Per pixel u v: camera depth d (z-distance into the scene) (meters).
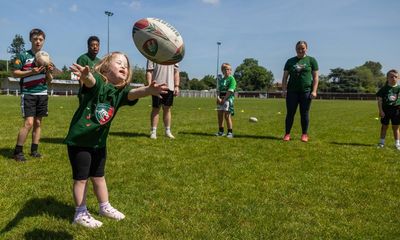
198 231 3.67
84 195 3.76
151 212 4.13
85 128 3.57
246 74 121.69
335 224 3.99
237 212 4.21
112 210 3.96
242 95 89.81
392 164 6.88
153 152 7.26
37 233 3.54
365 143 9.55
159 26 4.06
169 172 5.84
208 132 10.70
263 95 87.81
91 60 7.53
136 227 3.73
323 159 7.13
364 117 19.23
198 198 4.66
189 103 32.06
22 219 3.84
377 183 5.57
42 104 6.56
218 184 5.29
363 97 80.94
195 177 5.60
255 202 4.59
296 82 9.27
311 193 5.00
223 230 3.72
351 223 4.01
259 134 10.67
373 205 4.61
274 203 4.57
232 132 10.63
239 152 7.55
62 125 11.45
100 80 3.62
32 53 6.45
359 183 5.55
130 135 9.33
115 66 3.67
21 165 5.98
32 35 6.38
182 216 4.05
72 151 3.67
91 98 3.61
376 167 6.59
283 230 3.78
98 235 3.53
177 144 8.25
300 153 7.66
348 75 108.19
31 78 6.38
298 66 9.20
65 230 3.62
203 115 17.34
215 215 4.11
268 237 3.61
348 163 6.85
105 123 3.66
